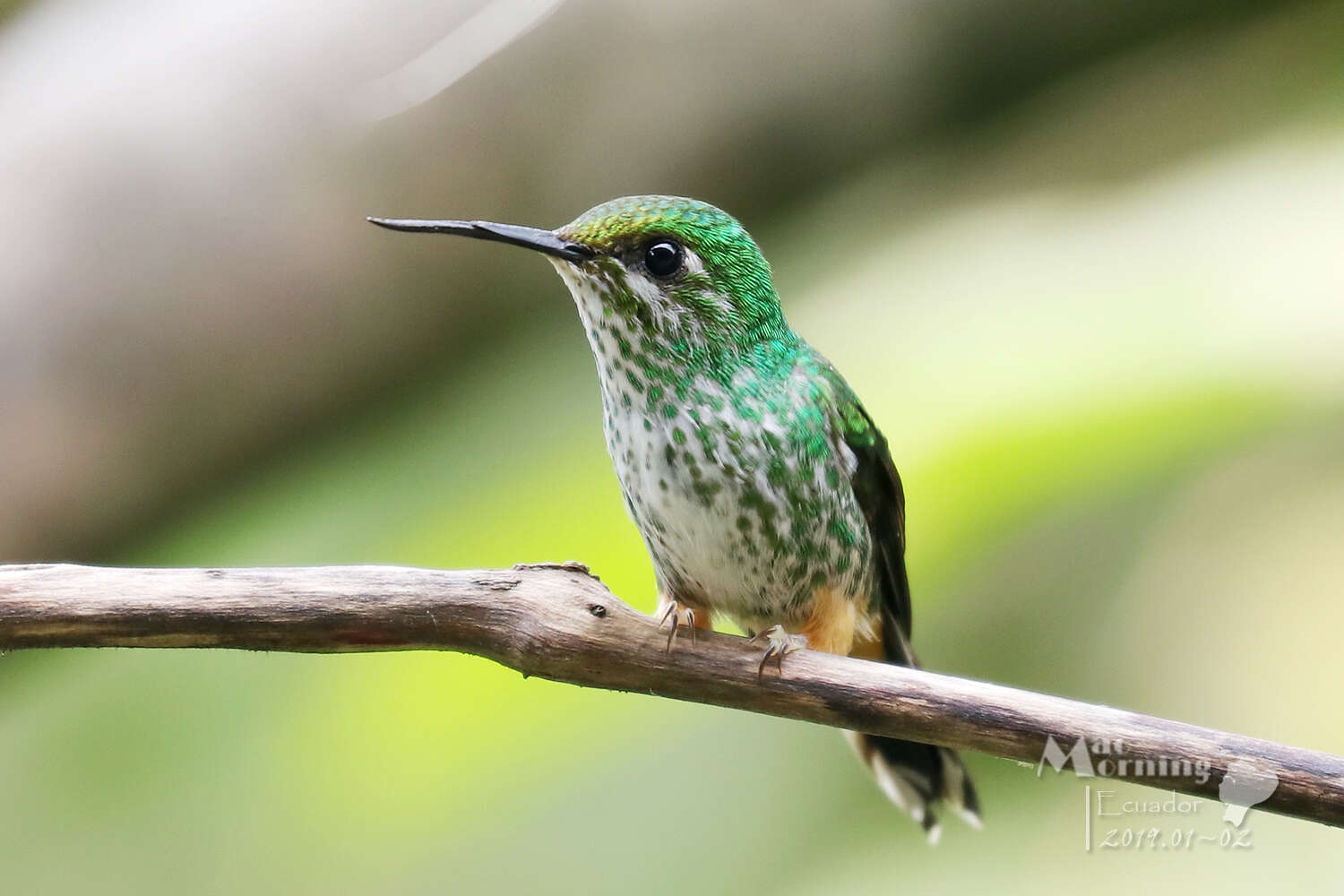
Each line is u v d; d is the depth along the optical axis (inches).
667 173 386.0
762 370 257.9
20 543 347.6
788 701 204.5
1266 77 336.2
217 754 268.2
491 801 255.8
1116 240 288.0
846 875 307.0
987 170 366.0
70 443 344.5
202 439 352.8
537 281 367.9
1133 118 354.3
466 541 278.5
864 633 301.7
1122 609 306.7
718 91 378.9
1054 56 382.6
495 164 370.0
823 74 383.6
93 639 190.9
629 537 270.5
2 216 344.2
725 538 255.1
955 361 262.7
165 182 350.3
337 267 357.7
